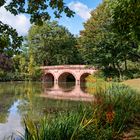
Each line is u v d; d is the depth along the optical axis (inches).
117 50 2252.7
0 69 3499.0
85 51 2458.2
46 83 3444.9
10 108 1144.2
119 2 652.1
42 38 3941.9
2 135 674.2
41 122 344.5
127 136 457.4
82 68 3489.2
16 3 326.3
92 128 398.3
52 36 3973.9
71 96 1678.2
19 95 1745.8
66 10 338.3
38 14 337.1
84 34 2465.6
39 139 294.8
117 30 685.9
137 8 599.5
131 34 689.0
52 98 1571.1
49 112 1008.9
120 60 2347.4
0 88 2357.3
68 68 3597.4
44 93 1921.8
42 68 3833.7
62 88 2496.3
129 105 612.7
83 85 3026.6
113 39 2150.6
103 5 2338.8
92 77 2689.5
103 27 2268.7
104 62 2375.7
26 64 3855.8
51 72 3754.9
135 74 2402.8
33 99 1515.7
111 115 473.4
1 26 312.2
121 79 2305.6
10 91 2047.2
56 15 339.9
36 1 328.2
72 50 4023.1
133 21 642.8
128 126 521.7
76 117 385.1
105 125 458.9
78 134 336.2
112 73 2484.0
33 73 3764.8
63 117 390.3
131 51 2190.0
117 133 446.3
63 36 3973.9
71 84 3255.4
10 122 845.8
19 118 912.3
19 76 3737.7
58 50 3991.1
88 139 362.3
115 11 661.9
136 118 584.4
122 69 2536.9
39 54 3959.2
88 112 474.3
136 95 790.5
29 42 3976.4
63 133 317.4
